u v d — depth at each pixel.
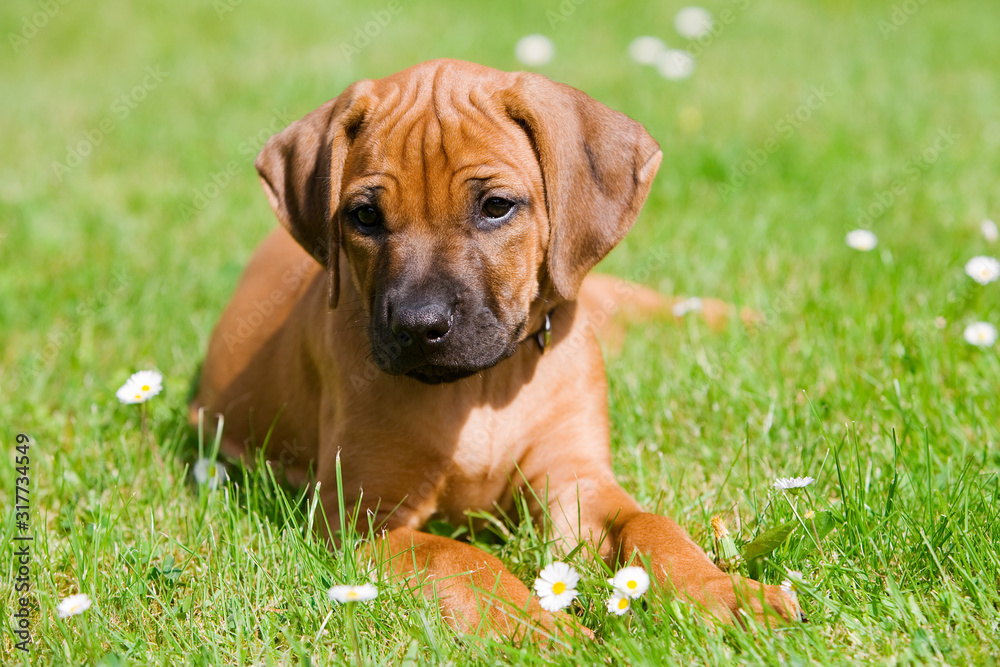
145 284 7.30
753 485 4.58
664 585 3.65
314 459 5.20
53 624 3.78
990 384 5.20
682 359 5.88
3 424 5.54
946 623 3.44
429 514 4.75
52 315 7.04
